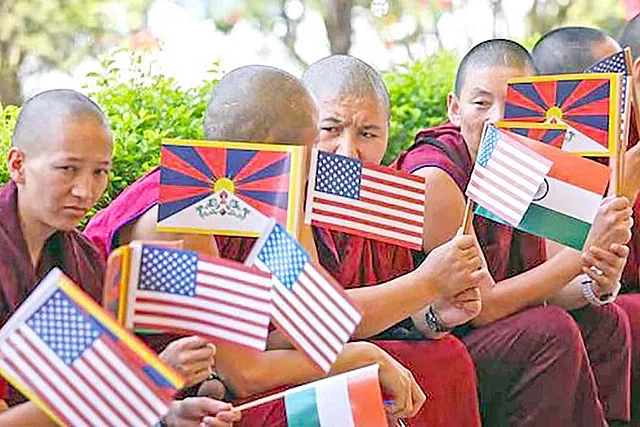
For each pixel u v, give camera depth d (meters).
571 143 7.78
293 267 5.85
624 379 8.32
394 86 11.16
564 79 7.75
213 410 5.99
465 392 7.30
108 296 5.49
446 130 8.10
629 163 8.38
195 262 5.57
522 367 7.66
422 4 17.88
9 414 5.77
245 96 6.67
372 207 6.77
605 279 7.80
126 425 5.22
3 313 6.06
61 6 15.38
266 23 17.89
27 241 6.18
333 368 6.56
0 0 15.09
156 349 6.48
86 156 6.01
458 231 7.47
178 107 9.20
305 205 6.68
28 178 6.06
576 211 7.21
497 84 8.02
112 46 15.72
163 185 6.25
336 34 17.34
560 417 7.65
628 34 9.77
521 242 8.17
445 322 7.18
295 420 6.09
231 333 5.58
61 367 5.20
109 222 6.77
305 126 6.70
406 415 6.67
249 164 6.25
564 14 18.23
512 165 7.10
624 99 7.78
